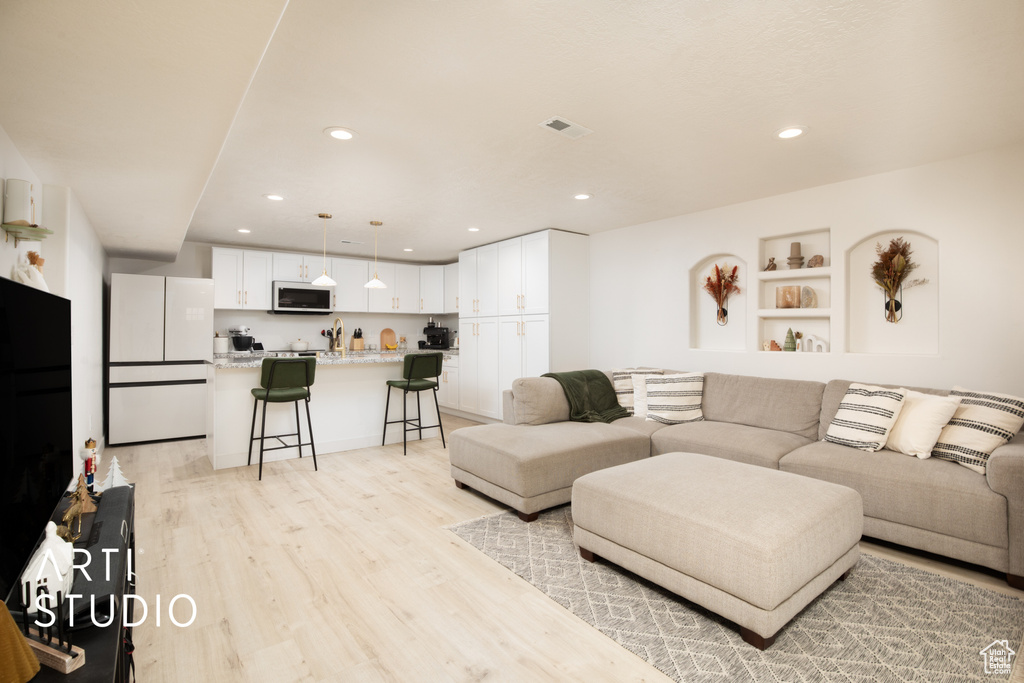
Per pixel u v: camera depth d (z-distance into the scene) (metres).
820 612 2.01
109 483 2.14
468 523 2.97
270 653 1.78
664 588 2.23
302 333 6.80
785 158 3.13
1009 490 2.20
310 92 2.24
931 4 1.66
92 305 4.02
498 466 3.12
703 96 2.31
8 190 2.07
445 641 1.85
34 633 1.05
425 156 3.05
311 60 1.98
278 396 3.94
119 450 4.82
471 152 2.99
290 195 3.90
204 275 5.98
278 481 3.81
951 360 3.14
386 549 2.62
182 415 5.29
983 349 3.02
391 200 4.06
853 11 1.70
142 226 3.97
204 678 1.66
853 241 3.56
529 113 2.47
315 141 2.80
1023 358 2.88
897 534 2.53
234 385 4.22
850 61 2.02
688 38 1.86
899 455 2.73
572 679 1.65
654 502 2.12
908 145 2.92
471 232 5.41
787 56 1.98
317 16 1.69
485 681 1.64
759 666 1.69
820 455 2.88
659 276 4.83
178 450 4.82
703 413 4.01
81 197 3.11
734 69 2.08
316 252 6.62
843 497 2.13
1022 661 1.70
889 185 3.39
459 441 3.52
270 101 2.33
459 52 1.93
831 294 3.68
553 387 4.07
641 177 3.50
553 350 5.23
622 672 1.68
